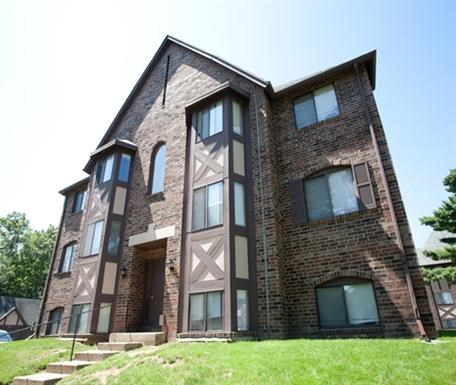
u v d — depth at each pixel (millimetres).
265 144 9414
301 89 10258
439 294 24844
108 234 11883
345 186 8359
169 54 14828
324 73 9641
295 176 9172
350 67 9414
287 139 9828
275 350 4988
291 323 7727
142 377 4727
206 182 9391
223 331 7238
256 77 10453
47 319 14547
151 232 11148
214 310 7707
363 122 8586
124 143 13539
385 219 7383
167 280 9672
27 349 8570
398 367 3965
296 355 4613
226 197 8617
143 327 10555
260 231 8484
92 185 13852
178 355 5316
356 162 8266
